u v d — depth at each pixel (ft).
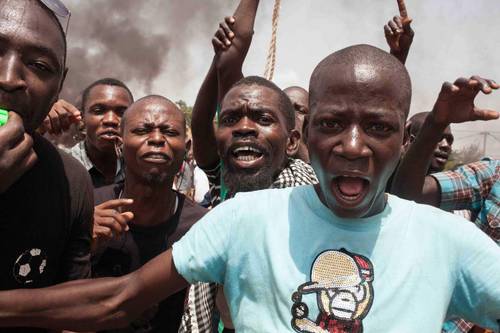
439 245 4.62
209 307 7.00
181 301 8.15
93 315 4.97
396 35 8.43
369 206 4.55
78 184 5.75
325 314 4.44
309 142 4.66
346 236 4.65
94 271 8.38
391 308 4.43
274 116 8.16
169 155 8.78
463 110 5.74
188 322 7.11
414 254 4.57
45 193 5.37
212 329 7.23
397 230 4.67
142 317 7.79
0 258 5.10
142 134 8.81
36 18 4.79
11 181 4.68
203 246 4.85
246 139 8.02
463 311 4.72
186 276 4.84
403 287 4.48
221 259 4.90
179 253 4.86
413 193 6.64
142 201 8.69
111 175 12.82
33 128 4.98
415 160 6.53
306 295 4.50
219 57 9.45
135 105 9.16
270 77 10.51
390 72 4.39
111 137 12.37
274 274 4.60
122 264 8.48
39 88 4.84
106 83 12.76
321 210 4.76
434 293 4.50
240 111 8.14
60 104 8.04
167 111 9.07
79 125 14.44
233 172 8.23
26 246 5.23
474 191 9.03
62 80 5.38
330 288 4.49
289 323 4.49
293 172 8.43
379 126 4.37
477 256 4.57
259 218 4.84
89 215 5.95
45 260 5.38
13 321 4.87
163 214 8.80
